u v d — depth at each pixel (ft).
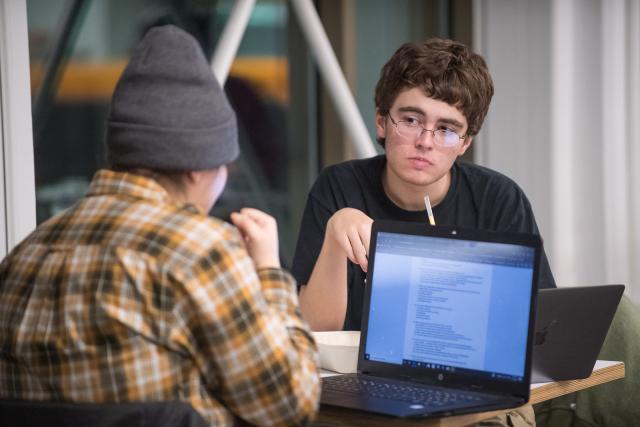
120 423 6.63
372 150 17.11
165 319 6.83
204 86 7.36
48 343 6.96
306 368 7.32
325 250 11.18
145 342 6.84
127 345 6.82
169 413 6.68
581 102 20.65
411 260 9.25
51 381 7.00
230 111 7.59
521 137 20.99
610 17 20.24
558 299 9.12
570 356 9.34
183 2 18.33
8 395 7.33
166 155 7.20
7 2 13.79
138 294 6.83
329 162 20.13
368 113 21.17
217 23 18.71
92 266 6.95
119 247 6.95
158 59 7.27
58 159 17.08
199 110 7.28
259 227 7.84
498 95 21.13
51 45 16.76
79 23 17.08
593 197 20.70
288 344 7.19
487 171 12.35
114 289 6.84
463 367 8.77
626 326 12.88
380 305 9.36
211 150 7.33
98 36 17.31
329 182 12.30
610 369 10.12
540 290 9.07
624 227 20.62
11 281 7.36
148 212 7.14
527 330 8.49
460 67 11.01
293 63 19.83
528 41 20.84
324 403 8.16
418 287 9.16
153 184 7.32
